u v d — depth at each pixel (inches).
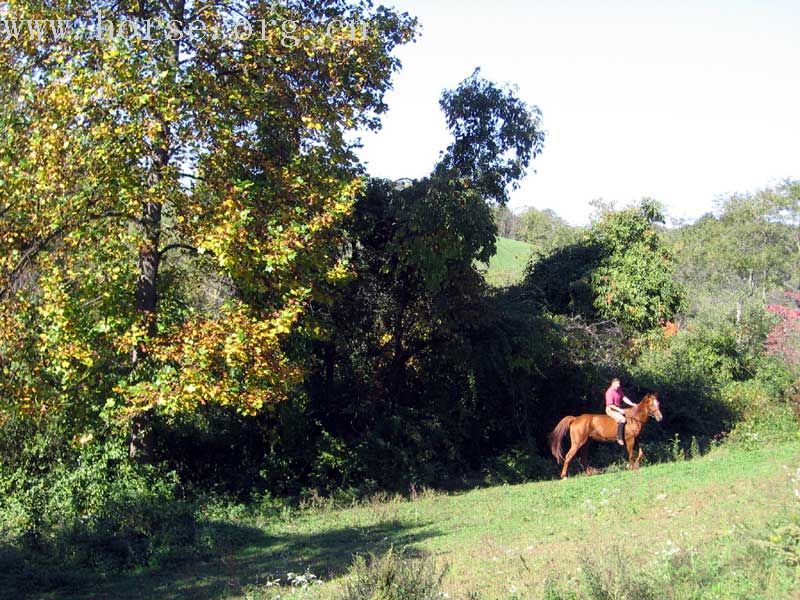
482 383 1080.8
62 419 695.1
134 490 684.7
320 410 996.6
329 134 782.5
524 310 1095.6
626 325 1285.7
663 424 1208.2
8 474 691.4
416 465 961.5
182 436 848.3
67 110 613.0
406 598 304.2
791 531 374.9
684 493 593.3
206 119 697.0
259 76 757.9
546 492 745.0
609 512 577.6
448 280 959.6
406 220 920.9
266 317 714.8
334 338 983.0
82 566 569.9
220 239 645.9
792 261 2352.4
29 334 622.5
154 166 678.5
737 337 1448.1
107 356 669.9
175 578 534.6
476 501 770.8
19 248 622.5
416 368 1077.1
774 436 1074.7
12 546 593.0
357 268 977.5
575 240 1503.4
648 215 1337.4
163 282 804.6
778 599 305.4
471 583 404.8
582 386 1141.1
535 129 1080.2
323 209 753.0
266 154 776.9
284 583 482.9
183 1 737.6
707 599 317.7
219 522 669.3
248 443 901.8
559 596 344.5
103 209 642.8
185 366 661.9
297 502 845.8
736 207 2591.0
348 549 581.6
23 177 588.1
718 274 2340.1
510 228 3211.1
